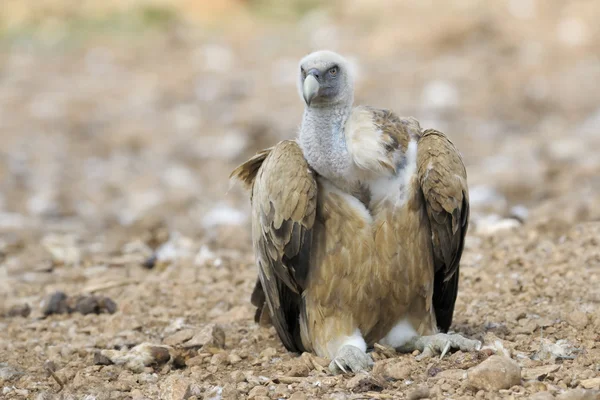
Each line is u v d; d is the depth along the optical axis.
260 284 9.77
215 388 8.23
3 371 9.24
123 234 16.25
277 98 27.42
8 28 36.47
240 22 36.97
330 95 8.44
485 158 21.08
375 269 8.63
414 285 8.79
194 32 35.91
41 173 22.45
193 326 10.67
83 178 22.09
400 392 7.85
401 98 26.36
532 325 9.44
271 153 8.84
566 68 27.95
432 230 8.66
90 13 37.38
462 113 25.05
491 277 11.38
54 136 25.64
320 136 8.46
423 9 33.72
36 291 12.79
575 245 12.18
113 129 25.97
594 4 32.09
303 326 9.22
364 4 35.38
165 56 33.41
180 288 12.12
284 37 34.56
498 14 32.44
